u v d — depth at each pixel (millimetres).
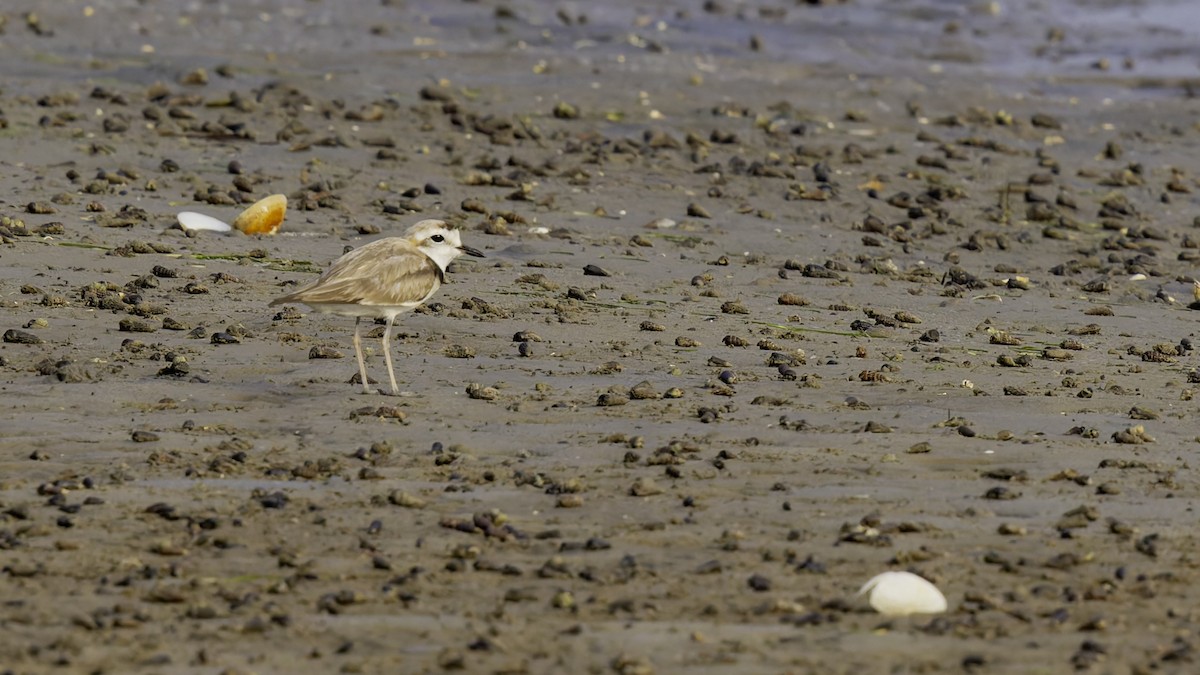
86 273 17016
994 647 8594
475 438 12336
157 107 24969
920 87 31109
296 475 11328
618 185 23031
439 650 8406
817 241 21141
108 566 9594
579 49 32625
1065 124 29062
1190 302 19328
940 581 9594
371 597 9148
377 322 15844
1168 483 11648
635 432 12586
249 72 28375
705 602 9227
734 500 11055
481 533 10297
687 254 19984
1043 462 12125
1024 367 15469
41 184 20859
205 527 10250
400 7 35469
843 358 15477
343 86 27812
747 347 15742
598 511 10766
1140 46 37188
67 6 32188
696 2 38812
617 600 9180
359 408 12914
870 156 25547
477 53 31500
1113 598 9375
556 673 8102
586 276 18484
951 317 17766
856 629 8852
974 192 24203
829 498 11148
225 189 21109
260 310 16016
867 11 39375
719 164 24344
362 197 21484
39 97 25609
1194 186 25375
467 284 17688
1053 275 20547
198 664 8172
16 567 9430
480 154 24078
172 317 15500
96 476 11172
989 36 37312
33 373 13633
